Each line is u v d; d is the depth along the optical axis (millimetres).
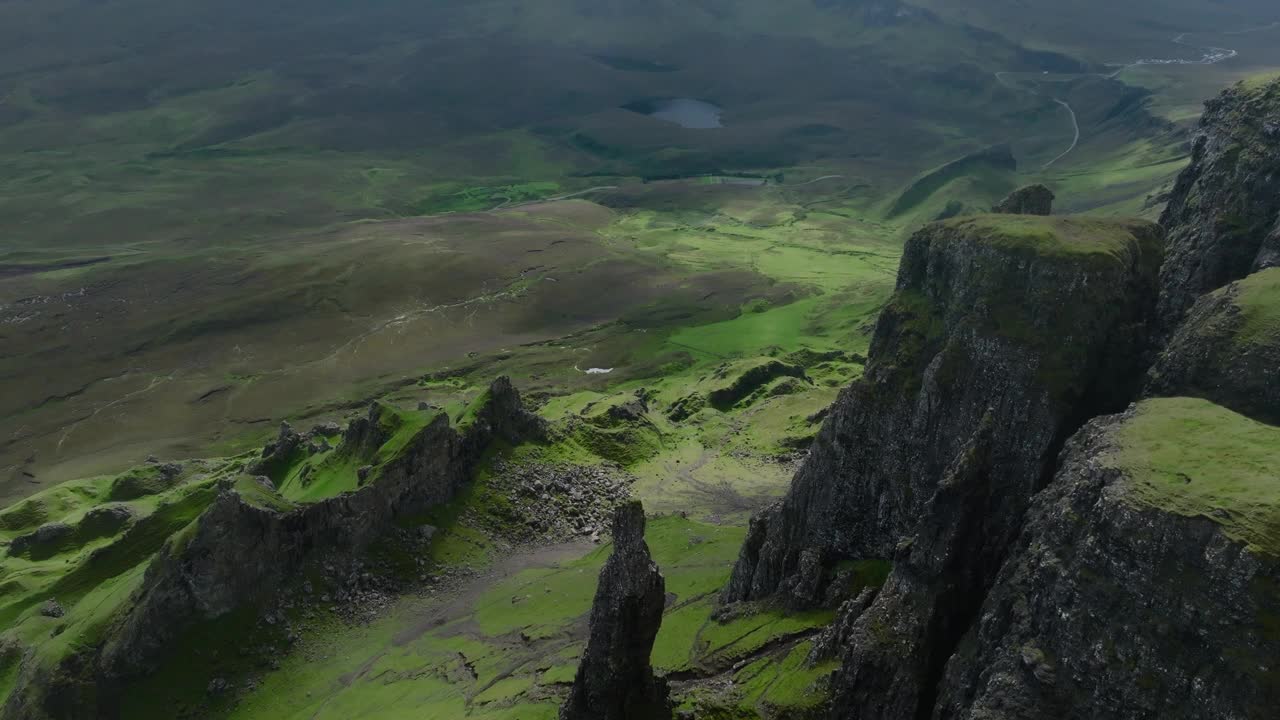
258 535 184125
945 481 104375
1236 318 93750
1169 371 97125
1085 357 107438
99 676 167250
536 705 127375
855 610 110938
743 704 107500
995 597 88875
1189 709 66312
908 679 98562
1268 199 111562
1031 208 145750
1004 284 114562
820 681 106750
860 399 127688
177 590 174000
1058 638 75938
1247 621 64375
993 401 110188
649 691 101500
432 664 164625
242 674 169500
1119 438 81812
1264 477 70438
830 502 131125
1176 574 68812
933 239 127438
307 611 184000
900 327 128625
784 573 136500
